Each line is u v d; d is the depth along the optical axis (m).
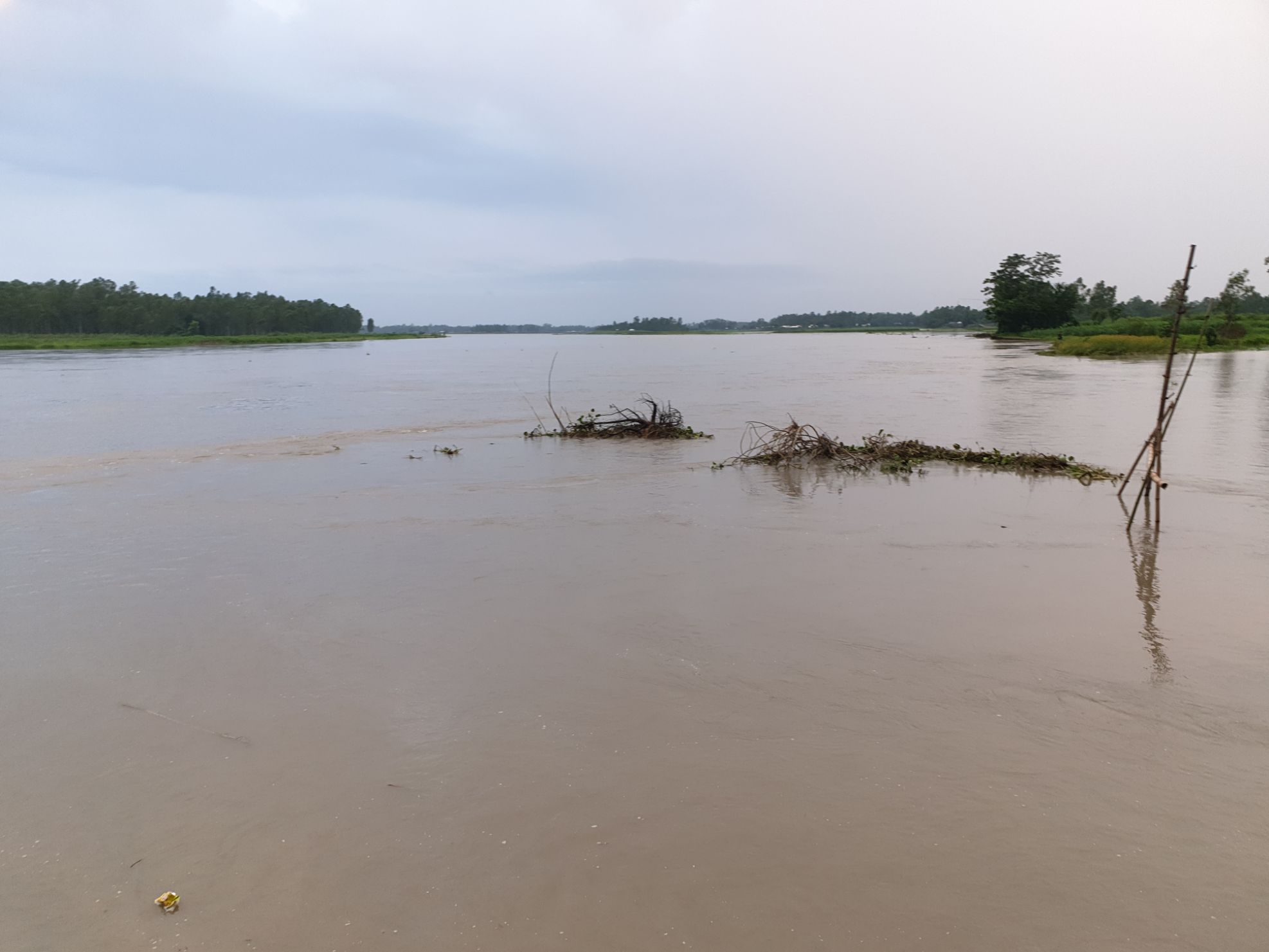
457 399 23.62
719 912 3.20
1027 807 3.82
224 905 3.29
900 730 4.48
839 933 3.09
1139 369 33.91
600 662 5.35
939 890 3.30
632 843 3.59
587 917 3.18
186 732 4.57
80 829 3.77
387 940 3.10
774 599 6.46
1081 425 16.55
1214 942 3.05
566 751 4.30
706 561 7.48
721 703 4.80
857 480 11.30
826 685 5.00
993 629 5.83
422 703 4.84
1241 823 3.70
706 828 3.68
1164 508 9.35
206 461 13.04
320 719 4.68
